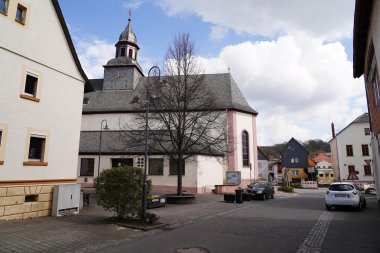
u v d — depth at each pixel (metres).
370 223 12.01
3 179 11.74
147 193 12.30
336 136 54.22
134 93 38.75
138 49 42.34
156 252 7.58
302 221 12.71
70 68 15.52
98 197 11.99
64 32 15.13
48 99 14.06
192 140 22.52
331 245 8.24
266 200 25.03
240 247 8.05
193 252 7.57
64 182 14.59
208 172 29.52
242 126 35.72
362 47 13.28
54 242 8.58
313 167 70.19
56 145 14.32
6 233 9.60
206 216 14.27
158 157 29.03
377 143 15.70
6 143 11.95
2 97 11.92
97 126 36.91
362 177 51.41
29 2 13.35
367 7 10.19
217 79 39.00
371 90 14.82
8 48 12.26
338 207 18.42
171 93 22.67
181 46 22.97
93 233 9.82
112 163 30.25
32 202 12.85
